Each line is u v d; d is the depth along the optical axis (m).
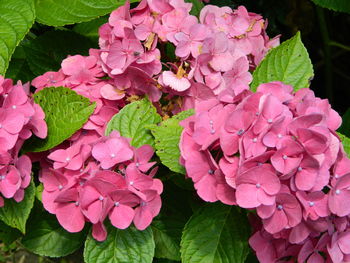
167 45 0.70
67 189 0.57
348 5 0.95
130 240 0.60
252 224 0.59
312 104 0.56
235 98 0.56
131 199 0.56
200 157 0.55
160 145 0.60
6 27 0.68
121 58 0.65
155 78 0.66
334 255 0.55
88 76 0.68
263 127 0.51
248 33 0.72
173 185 0.67
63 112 0.64
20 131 0.59
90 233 0.60
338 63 1.34
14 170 0.57
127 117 0.64
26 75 0.80
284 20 1.17
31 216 0.66
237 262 0.59
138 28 0.65
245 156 0.51
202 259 0.59
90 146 0.59
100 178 0.55
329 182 0.54
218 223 0.60
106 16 0.83
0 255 1.14
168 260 0.72
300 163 0.51
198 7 0.78
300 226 0.54
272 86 0.56
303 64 0.67
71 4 0.74
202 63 0.65
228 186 0.54
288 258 0.60
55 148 0.65
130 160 0.58
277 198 0.52
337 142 0.52
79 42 0.79
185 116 0.62
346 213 0.53
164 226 0.66
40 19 0.74
